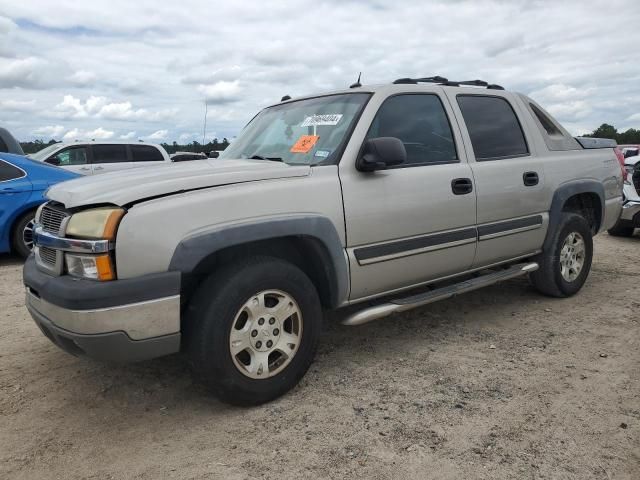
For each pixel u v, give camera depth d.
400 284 3.77
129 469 2.54
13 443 2.76
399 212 3.60
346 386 3.36
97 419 3.01
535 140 4.76
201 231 2.80
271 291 3.05
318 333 3.32
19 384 3.43
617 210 5.59
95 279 2.65
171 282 2.70
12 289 5.69
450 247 3.95
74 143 12.48
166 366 3.69
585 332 4.26
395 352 3.90
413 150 3.82
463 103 4.29
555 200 4.78
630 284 5.72
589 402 3.10
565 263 5.08
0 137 8.25
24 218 7.03
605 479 2.41
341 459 2.58
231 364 2.92
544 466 2.50
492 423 2.88
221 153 4.41
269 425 2.91
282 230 3.04
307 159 3.55
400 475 2.46
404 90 3.89
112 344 2.64
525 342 4.06
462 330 4.35
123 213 2.67
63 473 2.51
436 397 3.19
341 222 3.33
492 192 4.20
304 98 4.26
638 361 3.67
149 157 13.29
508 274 4.49
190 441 2.77
